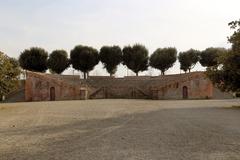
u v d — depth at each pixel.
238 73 39.44
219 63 41.66
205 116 28.03
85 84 84.69
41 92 78.88
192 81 75.69
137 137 17.17
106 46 96.06
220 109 36.47
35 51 93.38
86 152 13.57
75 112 34.28
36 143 15.93
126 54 95.75
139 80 89.12
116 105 45.69
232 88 41.97
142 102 54.41
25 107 44.97
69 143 15.77
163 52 95.44
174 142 15.60
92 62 94.06
